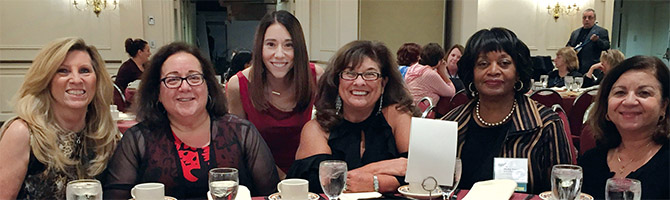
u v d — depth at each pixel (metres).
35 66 1.71
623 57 4.97
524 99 1.96
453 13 7.24
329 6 6.56
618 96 1.75
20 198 1.72
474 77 1.95
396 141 1.95
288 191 1.47
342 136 1.93
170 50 1.82
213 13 7.56
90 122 1.86
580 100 3.96
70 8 6.64
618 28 8.32
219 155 1.83
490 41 1.89
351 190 1.67
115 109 3.32
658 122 1.72
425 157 1.52
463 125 1.99
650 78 1.69
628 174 1.73
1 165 1.67
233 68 4.29
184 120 1.80
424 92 4.00
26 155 1.69
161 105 1.85
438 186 1.52
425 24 7.02
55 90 1.73
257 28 2.30
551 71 6.44
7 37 6.54
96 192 1.39
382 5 6.86
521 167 1.77
